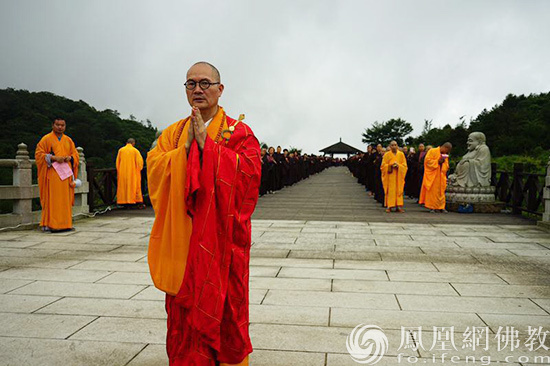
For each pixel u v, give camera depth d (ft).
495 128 110.93
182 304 7.30
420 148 50.16
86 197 34.04
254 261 19.29
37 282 16.07
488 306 13.46
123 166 37.86
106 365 9.78
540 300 14.01
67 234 25.82
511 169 69.46
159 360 10.01
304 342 10.93
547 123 106.32
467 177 37.27
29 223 27.66
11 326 11.98
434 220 31.86
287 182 75.92
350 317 12.58
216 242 7.22
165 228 7.52
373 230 27.27
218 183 7.27
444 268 17.99
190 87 7.98
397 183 36.58
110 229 27.68
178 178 7.39
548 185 27.30
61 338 11.19
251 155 7.88
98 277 16.75
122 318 12.55
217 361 7.69
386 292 14.84
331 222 30.78
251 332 11.51
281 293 14.74
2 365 9.73
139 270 17.76
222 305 7.27
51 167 25.70
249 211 7.83
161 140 8.26
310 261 19.29
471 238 24.47
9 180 53.42
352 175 120.67
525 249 21.54
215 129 8.10
